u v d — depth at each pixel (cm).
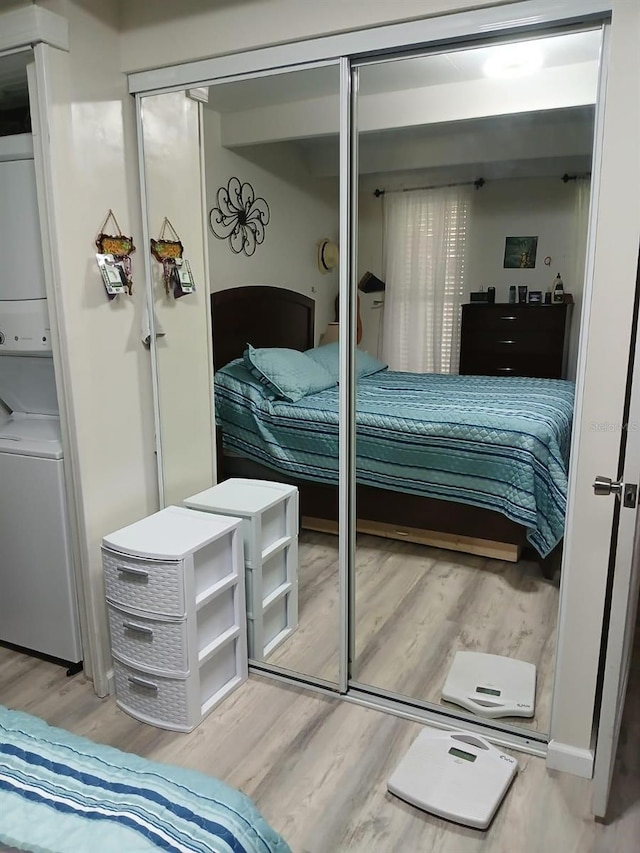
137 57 222
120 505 244
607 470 176
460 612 274
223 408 254
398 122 210
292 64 201
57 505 235
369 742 211
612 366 171
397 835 175
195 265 241
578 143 194
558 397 225
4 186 230
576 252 205
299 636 262
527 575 280
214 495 258
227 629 236
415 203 221
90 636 238
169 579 207
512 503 254
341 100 198
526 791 190
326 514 257
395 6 183
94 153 219
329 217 216
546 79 191
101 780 115
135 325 243
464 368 235
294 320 235
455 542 284
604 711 168
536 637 258
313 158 214
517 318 221
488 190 211
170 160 231
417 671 243
